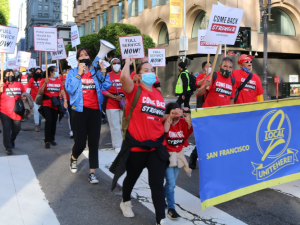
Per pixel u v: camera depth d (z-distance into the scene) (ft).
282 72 92.27
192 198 14.55
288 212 13.01
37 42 23.72
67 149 23.89
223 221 12.19
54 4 326.85
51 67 24.23
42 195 14.62
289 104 14.66
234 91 17.62
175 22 77.10
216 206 13.64
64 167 19.10
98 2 156.46
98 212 12.95
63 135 30.12
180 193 15.15
